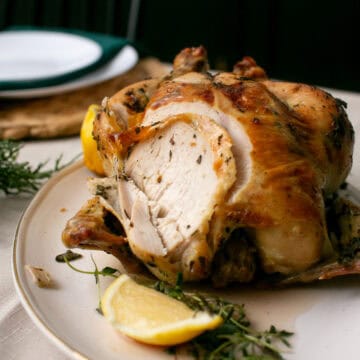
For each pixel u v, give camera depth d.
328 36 1.36
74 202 0.59
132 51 0.91
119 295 0.47
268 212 0.47
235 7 1.41
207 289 0.50
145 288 0.47
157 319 0.45
